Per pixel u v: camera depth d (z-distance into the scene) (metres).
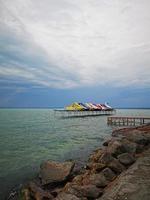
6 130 41.78
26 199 8.95
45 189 10.41
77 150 21.30
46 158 17.88
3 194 10.22
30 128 45.66
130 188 6.96
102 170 10.55
